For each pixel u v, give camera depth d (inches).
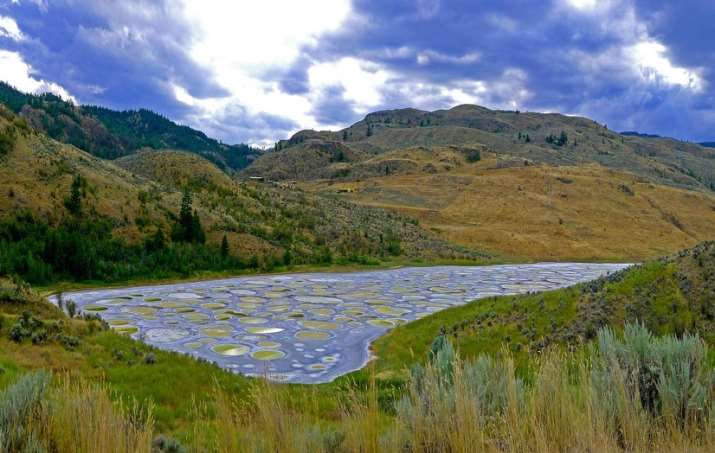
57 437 121.9
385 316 1412.4
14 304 773.9
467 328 932.0
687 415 136.0
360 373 780.0
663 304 744.3
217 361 932.0
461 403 125.0
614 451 123.6
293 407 130.8
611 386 143.9
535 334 802.8
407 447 129.6
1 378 399.5
